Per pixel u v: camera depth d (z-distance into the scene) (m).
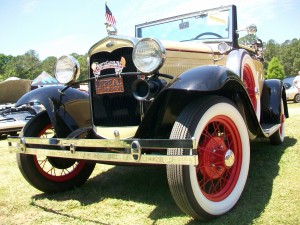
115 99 2.66
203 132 2.35
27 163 2.88
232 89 2.54
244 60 3.21
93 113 2.79
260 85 3.89
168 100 2.29
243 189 2.62
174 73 2.88
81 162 3.22
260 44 4.59
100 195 2.94
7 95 7.82
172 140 1.97
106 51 2.64
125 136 2.60
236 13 3.90
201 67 2.30
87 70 2.83
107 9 2.67
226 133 2.54
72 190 3.14
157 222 2.29
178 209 2.49
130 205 2.66
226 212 2.33
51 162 3.01
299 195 2.55
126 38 2.56
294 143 4.35
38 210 2.66
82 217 2.48
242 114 2.74
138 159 2.08
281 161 3.51
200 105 2.23
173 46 2.94
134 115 2.60
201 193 2.15
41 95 2.97
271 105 3.92
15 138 2.76
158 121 2.39
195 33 4.07
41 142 2.59
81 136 2.74
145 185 3.12
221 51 3.40
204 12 4.06
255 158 3.71
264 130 3.32
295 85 14.07
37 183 2.94
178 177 2.04
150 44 2.22
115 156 2.19
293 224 2.09
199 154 2.32
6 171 3.93
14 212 2.63
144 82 2.34
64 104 2.99
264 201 2.49
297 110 9.12
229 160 2.41
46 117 3.10
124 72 2.59
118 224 2.32
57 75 2.88
